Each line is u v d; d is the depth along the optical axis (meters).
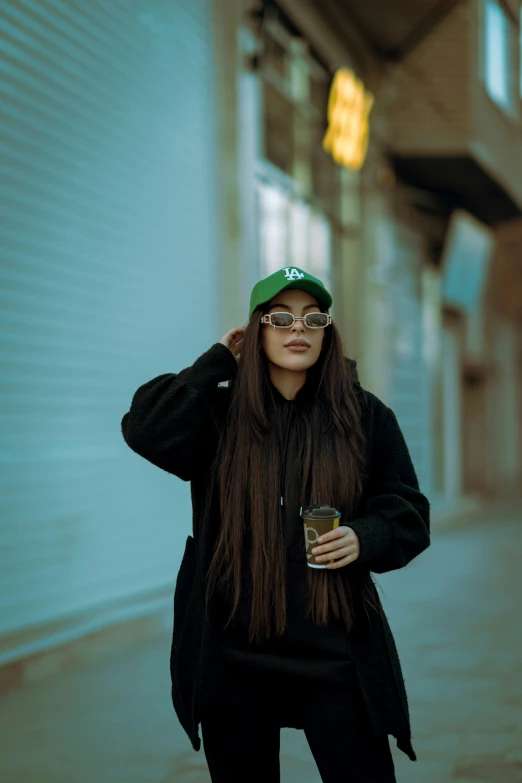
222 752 2.07
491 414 20.02
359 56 11.05
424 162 11.73
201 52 7.32
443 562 9.17
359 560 1.98
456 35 11.21
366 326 11.23
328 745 2.01
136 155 6.28
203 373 2.13
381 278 11.41
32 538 5.05
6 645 4.66
